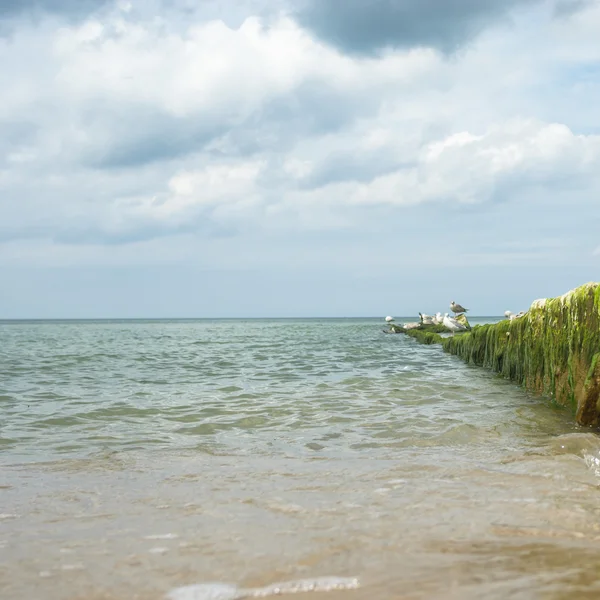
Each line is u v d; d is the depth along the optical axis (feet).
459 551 9.64
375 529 10.93
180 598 8.23
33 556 9.95
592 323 24.79
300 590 8.27
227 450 19.15
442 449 18.76
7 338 125.39
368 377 40.70
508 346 39.93
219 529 11.18
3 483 15.17
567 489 13.64
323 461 17.28
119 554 9.97
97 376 43.29
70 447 19.92
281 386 36.09
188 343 97.45
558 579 8.33
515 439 20.22
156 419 25.26
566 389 27.35
